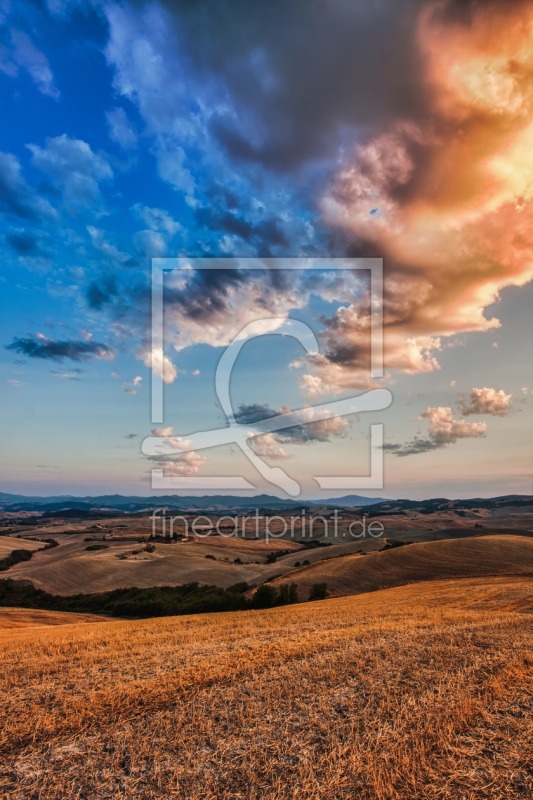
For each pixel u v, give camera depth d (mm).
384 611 24938
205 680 10883
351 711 8773
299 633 17578
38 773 6832
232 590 59812
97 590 65938
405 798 5926
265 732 7941
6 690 10852
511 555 59656
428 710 8609
